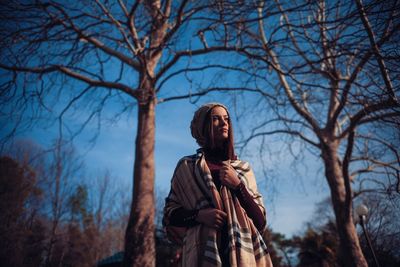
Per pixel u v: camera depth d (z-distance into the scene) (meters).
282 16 7.60
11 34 7.02
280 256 20.42
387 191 4.57
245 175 1.71
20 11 7.15
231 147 1.78
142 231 7.68
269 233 15.00
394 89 3.59
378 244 6.04
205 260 1.37
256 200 1.66
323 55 6.77
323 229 19.41
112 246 31.36
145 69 8.29
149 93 8.59
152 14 7.79
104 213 31.41
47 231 11.67
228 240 1.42
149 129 8.96
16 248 7.21
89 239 27.64
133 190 8.34
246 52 7.87
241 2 6.52
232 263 1.35
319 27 5.79
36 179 10.31
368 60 4.55
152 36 8.07
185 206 1.61
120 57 9.26
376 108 4.58
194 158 1.71
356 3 4.02
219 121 1.79
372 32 4.09
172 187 1.71
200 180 1.58
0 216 8.02
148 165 8.60
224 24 7.30
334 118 11.41
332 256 16.45
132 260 7.36
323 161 11.70
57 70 8.42
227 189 1.56
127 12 8.22
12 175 8.91
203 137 1.79
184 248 1.50
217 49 8.30
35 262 6.95
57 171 13.40
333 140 11.59
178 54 7.96
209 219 1.45
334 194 11.05
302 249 18.83
